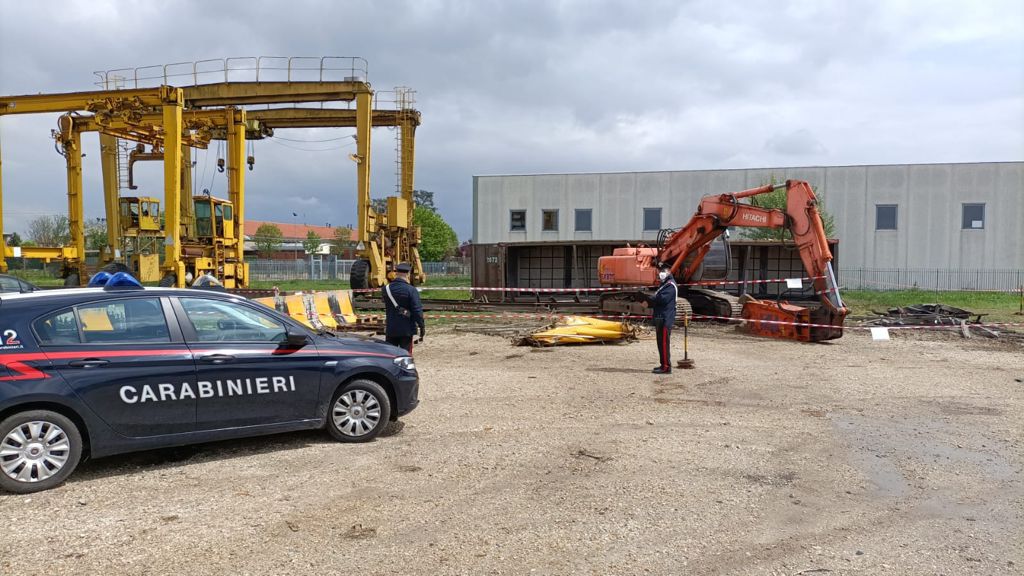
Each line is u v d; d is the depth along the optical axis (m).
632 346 13.91
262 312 6.33
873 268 39.22
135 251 25.67
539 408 8.20
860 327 16.83
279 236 80.19
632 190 41.47
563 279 26.19
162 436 5.64
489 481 5.47
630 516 4.74
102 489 5.25
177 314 5.86
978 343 14.72
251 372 6.02
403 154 29.36
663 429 7.19
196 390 5.75
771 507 4.93
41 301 5.39
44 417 5.19
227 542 4.29
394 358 6.84
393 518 4.70
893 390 9.38
